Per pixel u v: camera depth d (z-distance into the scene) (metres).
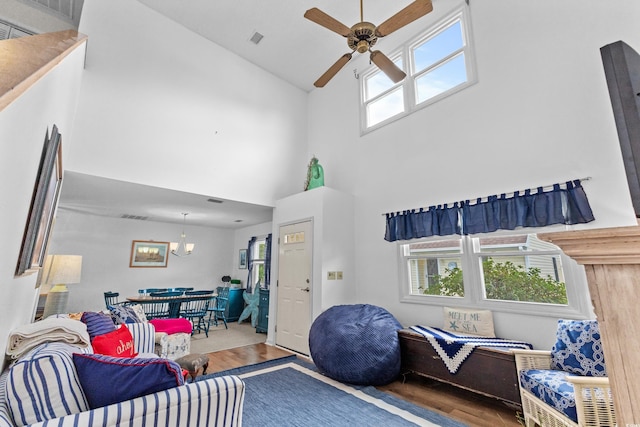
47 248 2.33
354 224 4.66
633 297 0.57
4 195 0.86
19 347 1.57
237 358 3.97
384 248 4.21
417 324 3.68
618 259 0.59
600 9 2.76
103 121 3.58
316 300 4.11
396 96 4.53
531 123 3.04
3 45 1.00
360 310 3.50
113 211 5.74
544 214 2.80
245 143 4.92
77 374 1.27
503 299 3.11
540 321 2.77
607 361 0.59
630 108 0.68
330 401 2.69
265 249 6.76
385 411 2.52
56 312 3.45
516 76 3.21
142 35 4.04
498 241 3.20
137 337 2.82
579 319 2.56
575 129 2.76
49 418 1.13
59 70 1.52
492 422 2.35
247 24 4.45
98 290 6.06
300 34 4.64
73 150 3.33
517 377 2.37
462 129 3.58
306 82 5.75
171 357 3.25
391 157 4.32
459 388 3.02
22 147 0.97
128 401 1.19
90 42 3.58
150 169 3.89
